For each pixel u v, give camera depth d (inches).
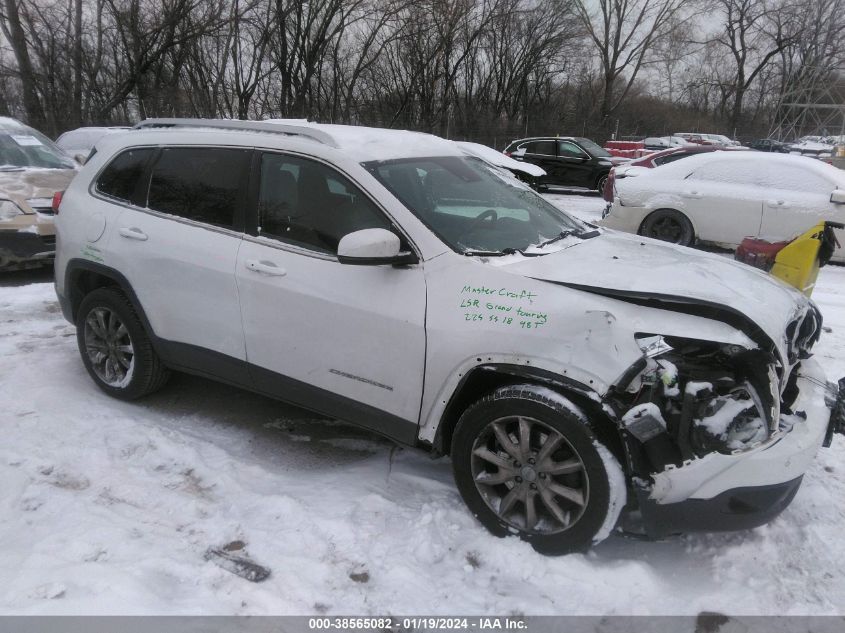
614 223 404.5
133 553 111.3
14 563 107.8
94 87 1092.5
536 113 1659.7
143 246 156.1
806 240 166.6
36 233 285.7
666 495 102.8
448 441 125.1
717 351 110.2
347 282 127.3
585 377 105.0
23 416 159.9
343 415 134.3
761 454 100.6
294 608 101.5
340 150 135.2
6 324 230.8
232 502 128.4
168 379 174.2
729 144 1441.9
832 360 209.6
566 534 110.2
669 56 1750.7
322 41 1096.8
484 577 109.5
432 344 118.2
